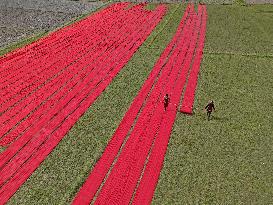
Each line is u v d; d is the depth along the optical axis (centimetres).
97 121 3138
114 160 2631
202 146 2764
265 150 2714
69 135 2941
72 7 7088
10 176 2491
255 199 2253
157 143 2802
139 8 6888
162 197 2270
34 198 2281
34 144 2839
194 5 7112
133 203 2216
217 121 3095
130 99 3506
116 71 4144
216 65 4281
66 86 3806
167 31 5562
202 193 2302
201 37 5294
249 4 7169
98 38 5262
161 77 3981
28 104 3469
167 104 3219
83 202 2231
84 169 2522
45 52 4744
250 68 4197
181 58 4506
